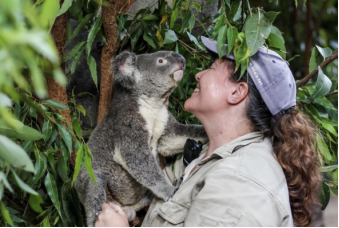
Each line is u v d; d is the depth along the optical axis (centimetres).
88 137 308
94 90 317
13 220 261
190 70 295
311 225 248
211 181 200
